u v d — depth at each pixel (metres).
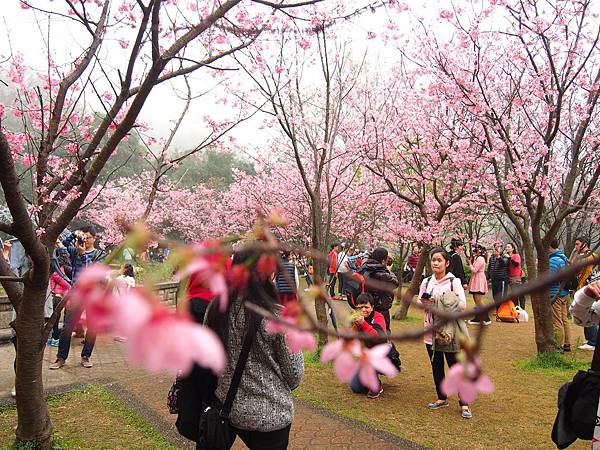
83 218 19.64
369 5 5.00
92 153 3.85
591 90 6.82
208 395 2.60
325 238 7.27
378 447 4.11
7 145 2.83
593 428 2.55
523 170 7.06
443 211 9.90
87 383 5.40
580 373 2.67
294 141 6.71
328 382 5.96
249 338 2.38
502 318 10.60
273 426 2.45
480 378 0.77
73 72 4.16
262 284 2.35
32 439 3.71
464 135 9.06
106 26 4.27
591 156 8.75
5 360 6.33
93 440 3.95
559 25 6.91
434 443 4.23
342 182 12.62
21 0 3.86
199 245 0.87
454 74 7.70
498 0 6.88
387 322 5.98
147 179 20.62
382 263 6.17
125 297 0.55
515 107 7.87
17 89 5.96
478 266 10.45
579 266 0.77
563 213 6.77
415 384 6.00
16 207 3.05
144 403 4.82
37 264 3.39
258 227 1.03
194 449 3.85
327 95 7.39
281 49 6.49
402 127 9.83
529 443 4.27
